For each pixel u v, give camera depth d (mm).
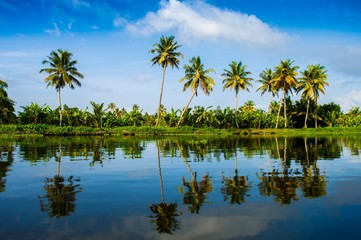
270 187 7371
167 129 50344
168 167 10969
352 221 4812
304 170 9984
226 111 57438
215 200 6195
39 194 6828
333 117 64750
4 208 5723
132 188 7406
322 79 57531
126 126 53688
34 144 24031
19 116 51094
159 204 5953
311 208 5535
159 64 50719
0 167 11078
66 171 10133
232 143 25094
